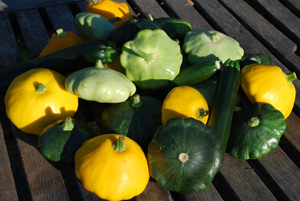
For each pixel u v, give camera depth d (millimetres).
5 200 591
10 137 686
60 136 590
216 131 598
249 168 625
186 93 613
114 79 607
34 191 590
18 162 794
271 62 748
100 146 558
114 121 623
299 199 600
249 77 648
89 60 679
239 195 600
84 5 881
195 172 560
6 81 661
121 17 794
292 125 683
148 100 639
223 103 613
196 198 593
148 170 576
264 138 613
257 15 860
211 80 676
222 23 840
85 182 552
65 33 733
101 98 599
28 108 609
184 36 751
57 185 598
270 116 620
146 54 639
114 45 689
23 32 815
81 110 693
